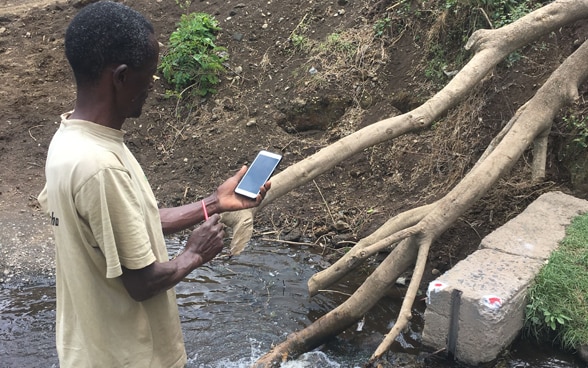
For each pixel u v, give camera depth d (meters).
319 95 6.14
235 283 4.50
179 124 6.59
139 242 1.89
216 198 2.42
